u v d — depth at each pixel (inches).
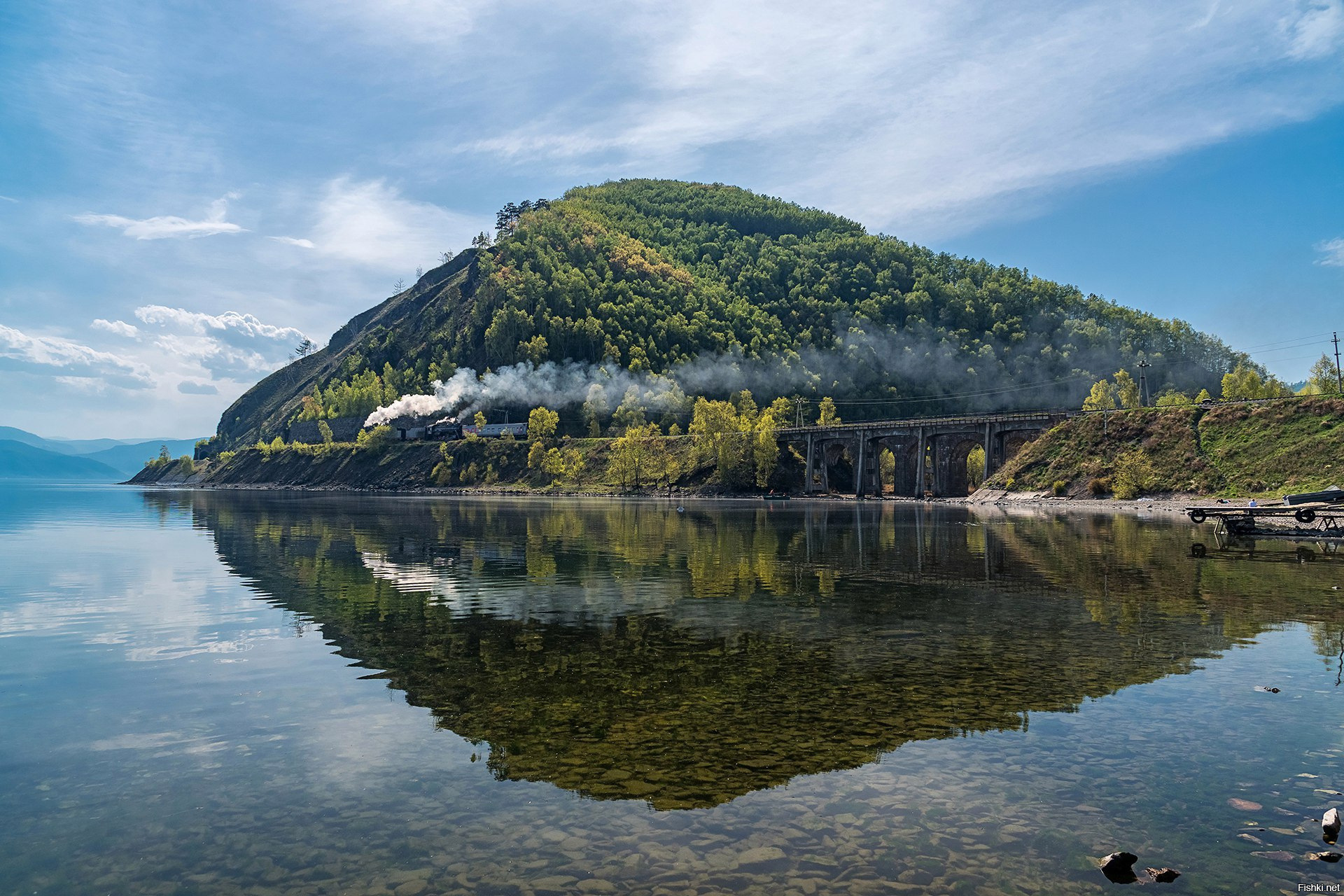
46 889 427.2
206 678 863.1
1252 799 527.8
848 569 1766.7
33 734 685.3
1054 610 1222.3
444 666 909.8
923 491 6481.3
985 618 1165.1
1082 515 3710.6
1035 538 2497.5
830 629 1093.1
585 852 464.4
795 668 879.1
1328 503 2819.9
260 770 600.4
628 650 979.9
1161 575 1610.5
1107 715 703.1
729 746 637.3
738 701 756.6
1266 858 449.7
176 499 6811.0
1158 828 487.2
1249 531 2539.4
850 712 719.7
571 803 534.3
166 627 1142.3
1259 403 4456.2
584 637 1055.6
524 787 562.9
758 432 7529.5
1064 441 5241.1
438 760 617.9
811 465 7450.8
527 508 5049.2
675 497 7347.4
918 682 818.8
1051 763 593.9
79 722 718.5
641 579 1626.5
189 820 514.6
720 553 2142.0
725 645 999.6
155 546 2401.6
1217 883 422.6
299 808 531.5
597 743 647.8
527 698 777.6
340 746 652.1
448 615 1222.9
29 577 1700.3
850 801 531.2
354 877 438.3
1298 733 653.9
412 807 530.6
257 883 433.1
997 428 5979.3
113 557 2086.6
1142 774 572.1
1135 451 4658.0
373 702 770.8
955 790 547.8
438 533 2898.6
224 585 1562.5
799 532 2886.3
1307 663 880.9
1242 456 4138.8
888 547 2263.8
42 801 547.2
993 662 898.7
